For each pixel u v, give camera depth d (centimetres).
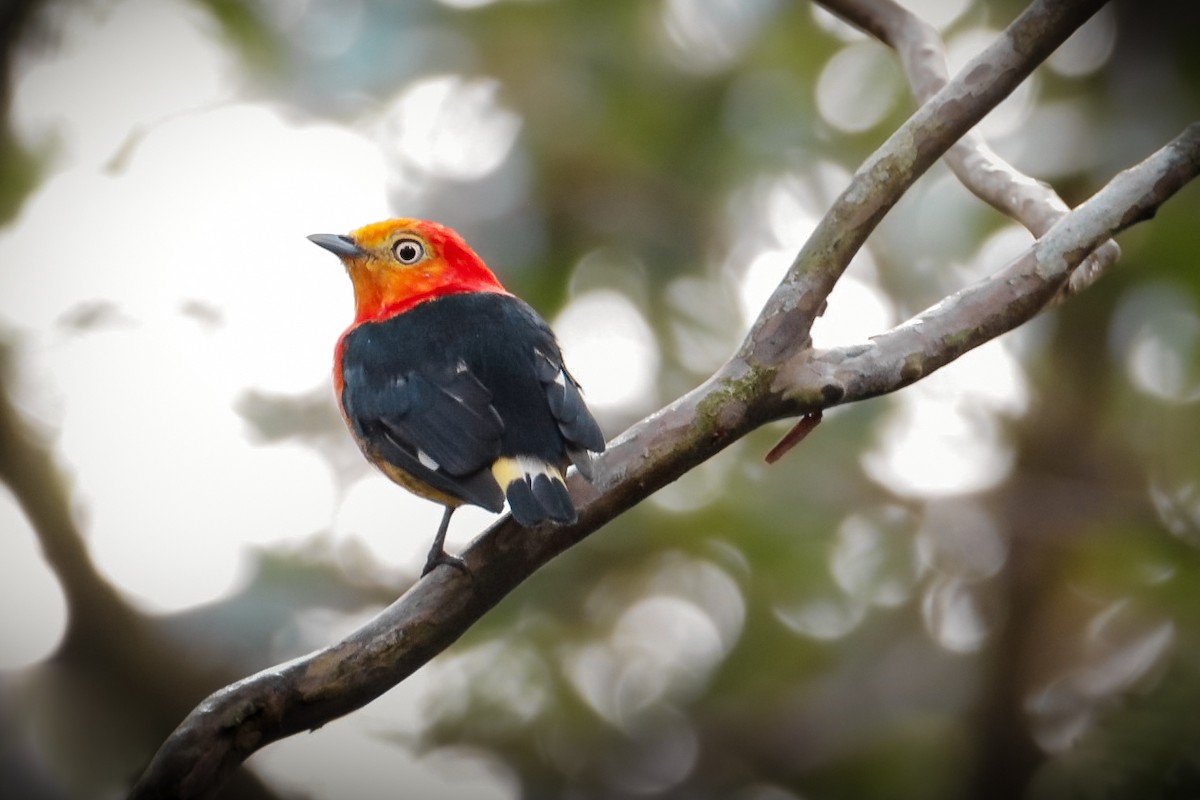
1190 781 1012
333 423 1280
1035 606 1316
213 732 593
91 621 1273
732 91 1280
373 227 880
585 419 725
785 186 1276
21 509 1273
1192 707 1034
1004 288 654
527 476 646
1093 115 1220
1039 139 1229
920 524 1310
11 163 1241
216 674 1272
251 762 1222
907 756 1309
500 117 1284
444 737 1214
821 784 1307
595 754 1272
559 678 1227
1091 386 1316
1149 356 1280
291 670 608
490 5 1270
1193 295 1187
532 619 1246
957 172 789
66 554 1272
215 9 1235
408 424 751
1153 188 652
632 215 1276
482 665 1223
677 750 1308
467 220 1274
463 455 711
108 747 1259
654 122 1268
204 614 1265
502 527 646
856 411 1250
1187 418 1280
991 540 1339
